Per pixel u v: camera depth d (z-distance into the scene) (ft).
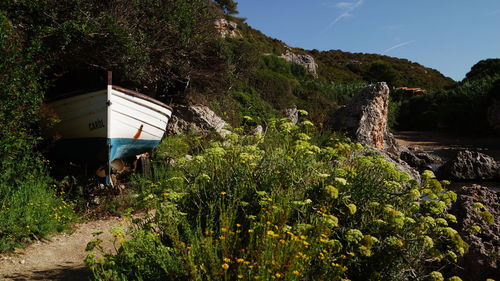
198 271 11.53
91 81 40.86
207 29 53.01
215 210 14.76
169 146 39.11
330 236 13.89
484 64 229.04
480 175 50.14
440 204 14.34
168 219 13.96
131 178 33.27
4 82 24.94
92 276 17.11
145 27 42.98
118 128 31.30
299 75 166.81
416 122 177.99
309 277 11.88
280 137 20.22
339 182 14.07
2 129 24.25
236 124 58.18
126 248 13.07
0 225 20.98
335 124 59.36
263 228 12.17
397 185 14.99
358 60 307.37
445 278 15.01
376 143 57.36
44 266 18.88
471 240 15.48
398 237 13.19
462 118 152.76
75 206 28.50
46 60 31.76
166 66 49.26
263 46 179.32
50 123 30.83
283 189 15.61
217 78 56.80
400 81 272.72
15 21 30.76
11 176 25.36
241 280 10.76
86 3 35.37
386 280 12.62
